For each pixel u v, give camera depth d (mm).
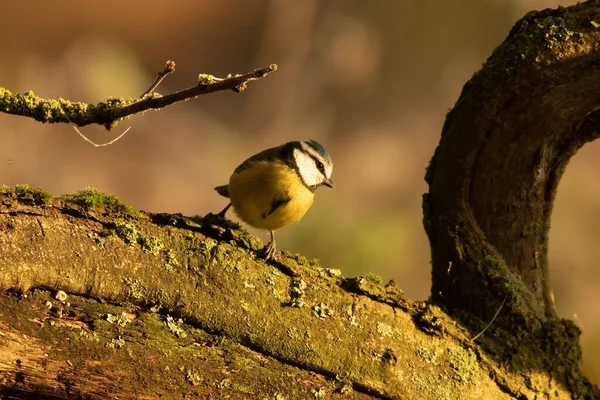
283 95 23094
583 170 20172
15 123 19859
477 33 23531
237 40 24750
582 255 18375
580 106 7559
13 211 5910
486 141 7746
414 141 22547
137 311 6062
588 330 16047
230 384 6137
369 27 23750
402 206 20453
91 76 22047
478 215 7961
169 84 23641
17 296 5746
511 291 7551
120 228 6148
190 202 20016
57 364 5773
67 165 19797
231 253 6414
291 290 6473
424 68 23500
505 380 6984
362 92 23297
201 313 6160
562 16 7309
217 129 22078
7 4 22672
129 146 20719
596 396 7508
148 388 5957
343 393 6371
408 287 17594
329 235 17297
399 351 6570
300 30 23891
